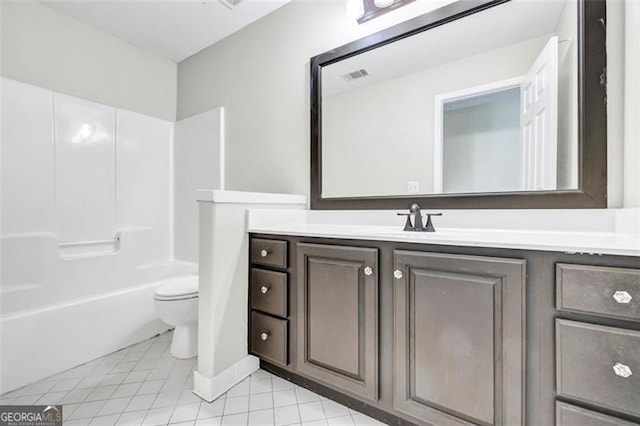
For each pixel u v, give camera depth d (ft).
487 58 4.21
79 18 6.58
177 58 8.29
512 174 4.04
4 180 5.24
